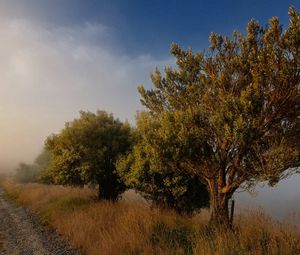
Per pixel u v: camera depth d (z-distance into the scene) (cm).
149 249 988
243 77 1076
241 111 947
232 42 1114
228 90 1092
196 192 1519
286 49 916
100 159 1939
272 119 973
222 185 1120
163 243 1020
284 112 969
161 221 1200
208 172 1159
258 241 849
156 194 1530
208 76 1161
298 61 891
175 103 1230
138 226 1135
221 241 872
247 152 1031
